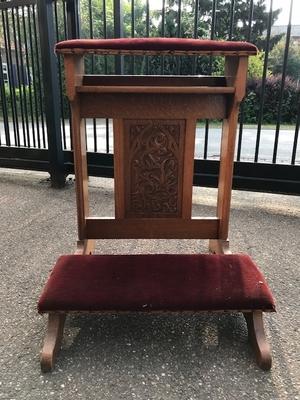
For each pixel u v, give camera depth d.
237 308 1.32
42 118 3.57
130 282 1.39
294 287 1.84
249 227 2.64
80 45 1.43
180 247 2.30
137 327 1.53
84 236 1.85
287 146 6.22
